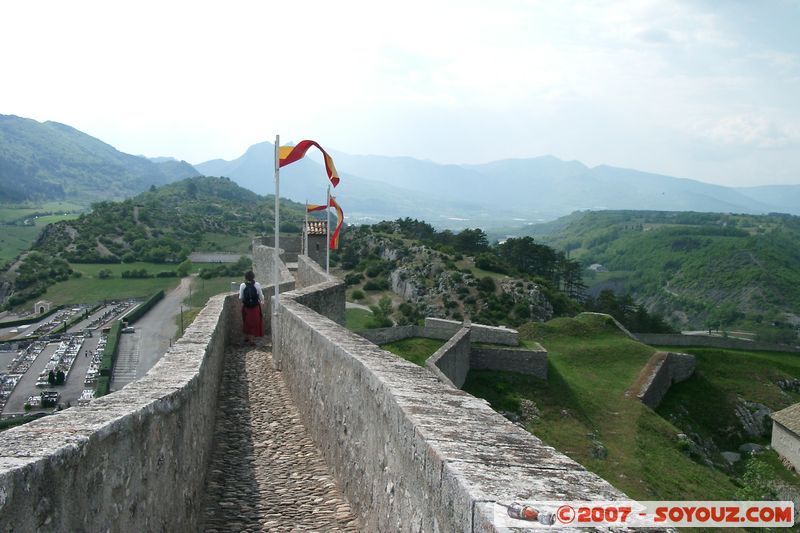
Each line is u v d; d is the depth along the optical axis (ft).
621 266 609.83
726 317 409.90
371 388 19.53
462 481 10.43
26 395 166.61
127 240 447.83
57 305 320.91
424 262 304.30
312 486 24.35
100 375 181.47
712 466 98.32
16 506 8.74
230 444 29.68
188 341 30.12
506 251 383.65
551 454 12.14
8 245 558.97
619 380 123.44
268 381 42.19
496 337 124.06
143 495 14.44
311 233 124.98
